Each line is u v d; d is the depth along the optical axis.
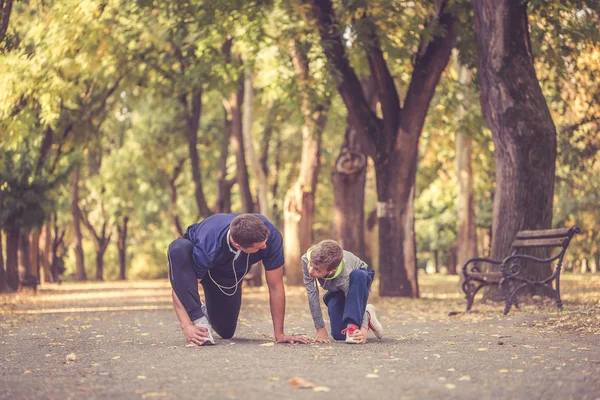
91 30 20.73
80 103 27.53
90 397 4.73
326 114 27.16
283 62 23.08
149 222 53.44
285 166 41.72
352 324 7.39
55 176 27.94
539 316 10.66
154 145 38.31
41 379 5.54
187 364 6.07
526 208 14.17
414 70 19.03
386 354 6.57
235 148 30.39
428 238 56.66
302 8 18.03
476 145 29.30
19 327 11.02
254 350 6.91
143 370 5.82
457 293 22.80
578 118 22.75
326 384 5.01
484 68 14.45
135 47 25.33
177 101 32.75
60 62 20.56
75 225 49.69
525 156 14.16
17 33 24.92
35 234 35.03
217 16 18.42
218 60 21.14
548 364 5.95
